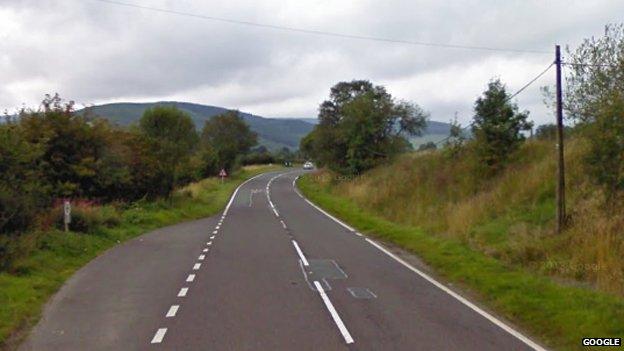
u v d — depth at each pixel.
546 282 14.14
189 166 52.84
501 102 32.44
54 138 29.45
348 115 63.16
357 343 9.52
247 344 9.48
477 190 31.30
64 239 20.22
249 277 15.98
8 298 12.55
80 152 30.61
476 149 33.12
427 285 14.91
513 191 26.70
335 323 10.87
